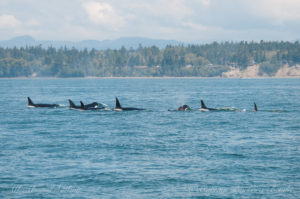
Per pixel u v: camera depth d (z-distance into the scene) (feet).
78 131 472.85
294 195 240.73
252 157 325.21
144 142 397.60
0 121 570.87
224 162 311.27
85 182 266.36
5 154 341.62
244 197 238.68
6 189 253.24
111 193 246.68
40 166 303.48
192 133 452.76
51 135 442.91
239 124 520.01
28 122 558.97
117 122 556.92
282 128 480.23
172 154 341.41
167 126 512.63
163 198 238.48
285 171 285.02
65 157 331.36
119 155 338.54
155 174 282.77
